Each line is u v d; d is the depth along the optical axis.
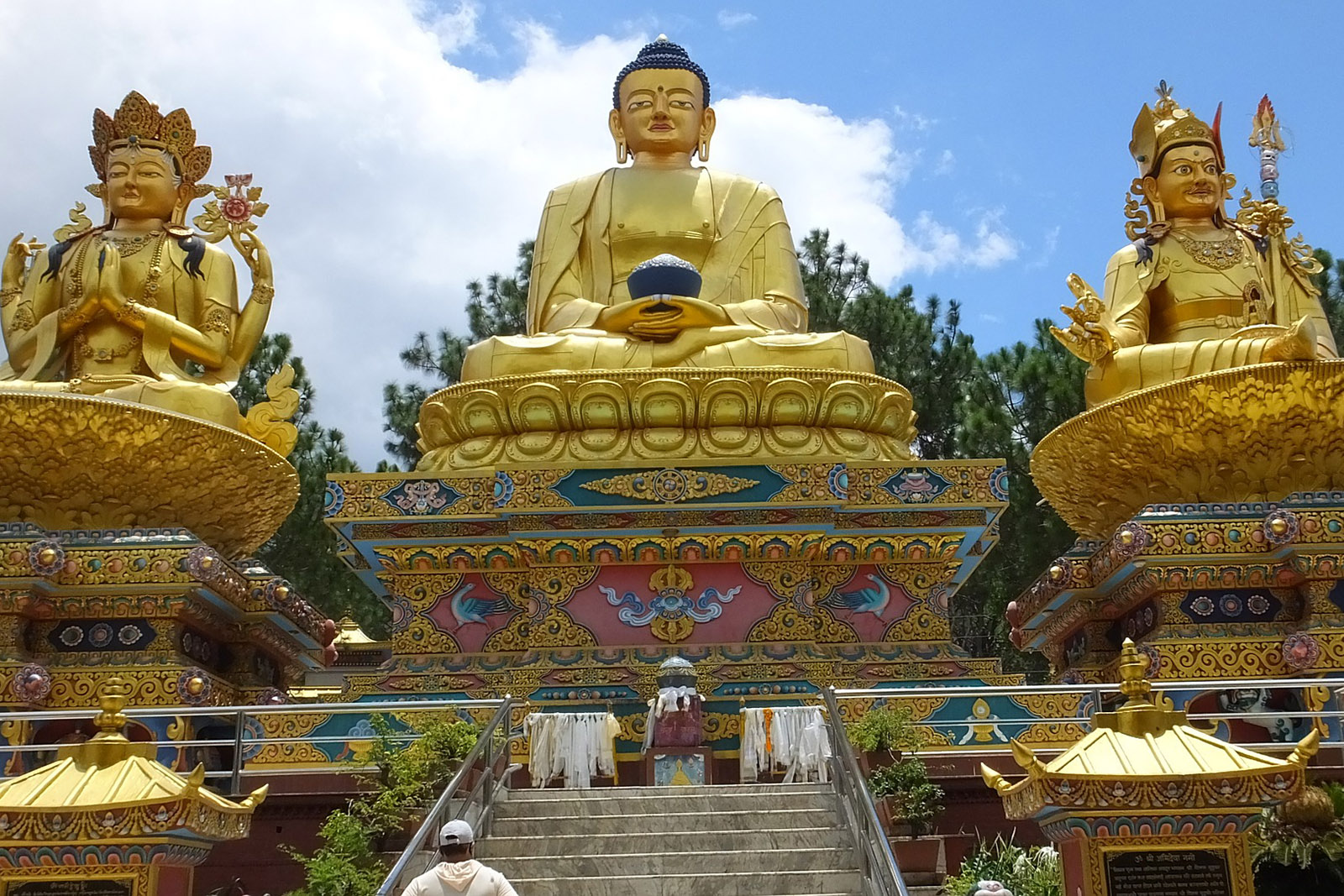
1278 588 15.36
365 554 17.59
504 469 16.50
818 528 16.45
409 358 30.77
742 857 10.77
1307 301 18.28
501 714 12.36
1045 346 28.17
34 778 8.66
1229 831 8.27
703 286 20.52
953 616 32.00
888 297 29.23
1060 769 8.29
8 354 17.86
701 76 22.36
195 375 19.77
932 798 11.44
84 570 15.41
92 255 17.59
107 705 9.05
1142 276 18.25
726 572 16.78
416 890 7.93
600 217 20.97
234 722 16.50
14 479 15.94
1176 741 8.48
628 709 15.71
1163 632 15.23
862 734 12.49
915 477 16.94
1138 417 16.16
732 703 15.80
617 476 16.45
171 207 18.70
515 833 11.58
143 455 16.09
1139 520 15.45
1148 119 19.08
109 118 18.83
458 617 17.14
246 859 12.66
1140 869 8.28
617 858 10.80
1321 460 15.73
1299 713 12.96
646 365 18.03
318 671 27.47
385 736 13.01
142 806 8.36
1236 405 15.55
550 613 16.62
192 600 15.70
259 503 17.80
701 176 21.34
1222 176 18.91
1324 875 9.98
